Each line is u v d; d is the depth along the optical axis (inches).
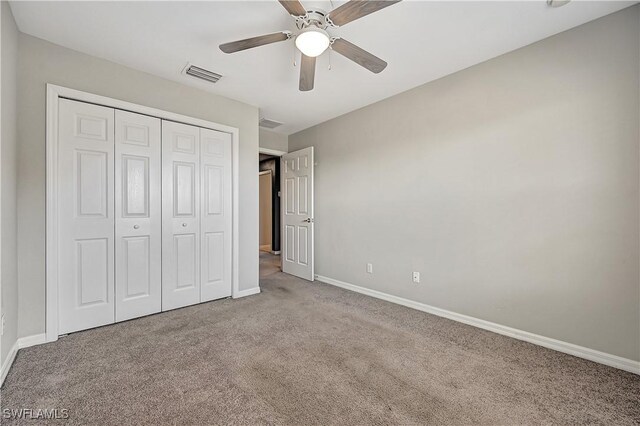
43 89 83.3
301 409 57.4
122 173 99.0
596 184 75.3
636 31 69.7
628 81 70.9
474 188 98.7
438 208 108.9
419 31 79.8
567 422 54.3
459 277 103.2
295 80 109.9
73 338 86.5
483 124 96.3
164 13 73.0
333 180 154.3
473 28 78.6
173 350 80.5
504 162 91.6
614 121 72.7
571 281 79.4
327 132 157.6
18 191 78.7
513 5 69.6
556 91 81.4
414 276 117.1
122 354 77.8
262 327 97.0
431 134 110.7
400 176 121.9
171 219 110.8
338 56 92.8
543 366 73.4
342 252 149.2
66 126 87.8
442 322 102.6
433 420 54.6
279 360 75.7
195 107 116.1
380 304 122.3
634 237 70.4
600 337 75.1
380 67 79.3
